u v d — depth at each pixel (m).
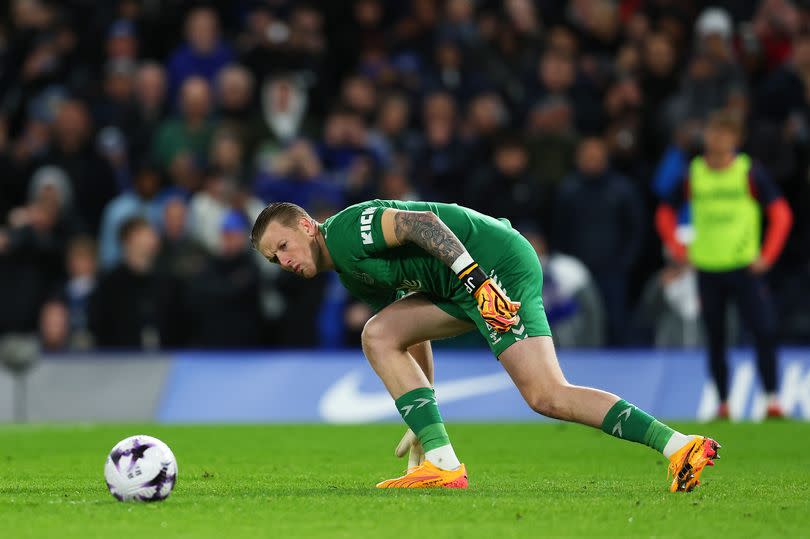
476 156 63.72
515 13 72.19
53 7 75.38
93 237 63.28
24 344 53.22
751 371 53.59
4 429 46.69
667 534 17.70
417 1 71.81
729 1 74.25
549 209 61.34
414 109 68.25
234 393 53.69
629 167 63.66
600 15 71.62
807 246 61.34
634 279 64.06
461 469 23.72
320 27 73.12
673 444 22.41
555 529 18.09
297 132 66.69
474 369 54.09
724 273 47.47
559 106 63.56
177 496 22.31
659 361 54.47
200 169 62.81
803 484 24.98
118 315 55.38
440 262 23.22
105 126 66.69
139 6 74.88
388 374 23.73
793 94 63.75
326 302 56.88
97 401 53.41
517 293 23.20
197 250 57.75
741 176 47.22
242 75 65.44
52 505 20.86
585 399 22.53
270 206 23.41
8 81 72.94
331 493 22.83
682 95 63.38
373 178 59.88
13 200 64.56
